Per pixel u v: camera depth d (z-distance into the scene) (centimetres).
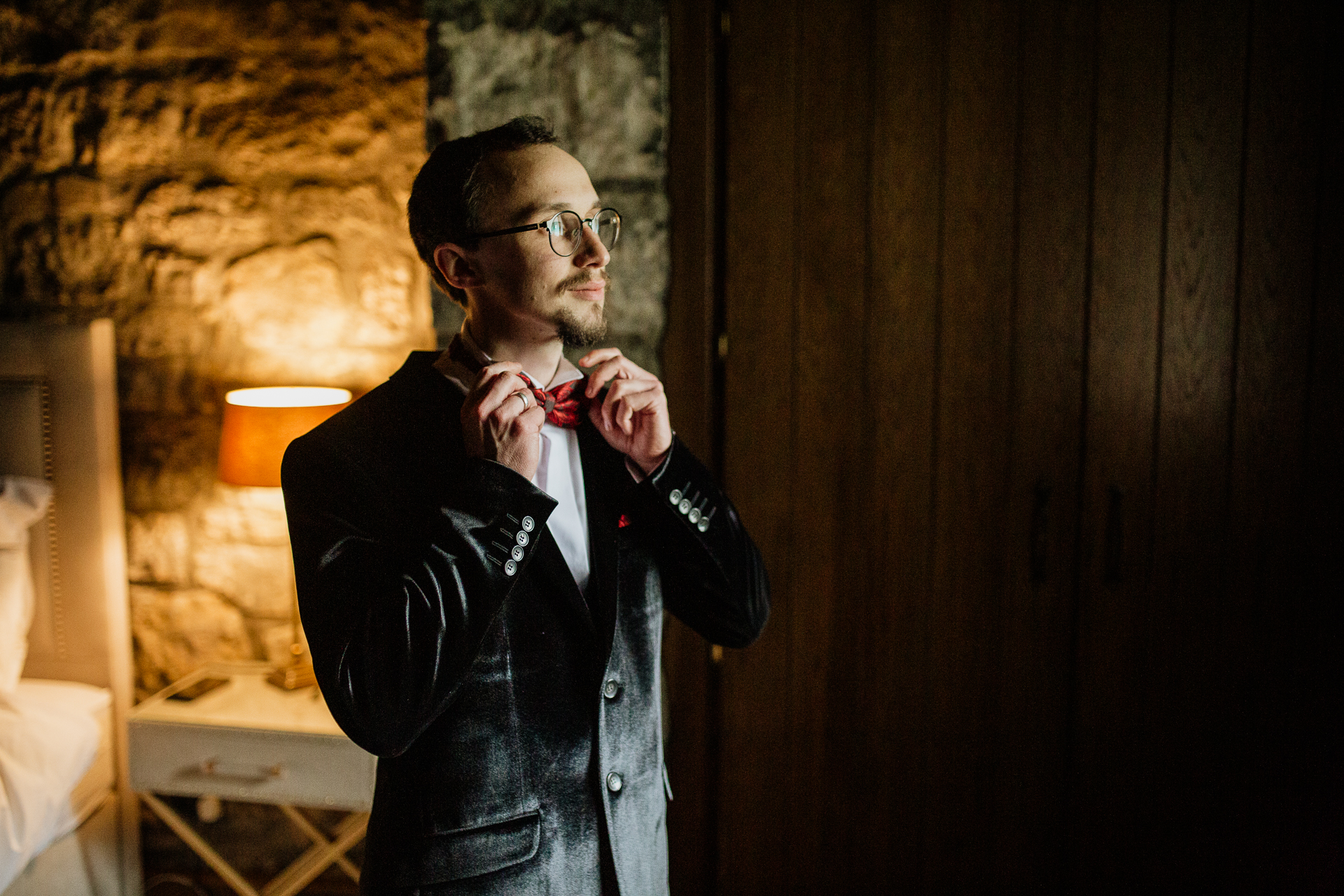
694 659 202
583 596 104
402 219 207
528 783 98
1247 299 190
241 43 206
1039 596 199
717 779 207
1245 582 196
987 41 189
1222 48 186
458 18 182
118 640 213
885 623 202
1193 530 196
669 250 193
